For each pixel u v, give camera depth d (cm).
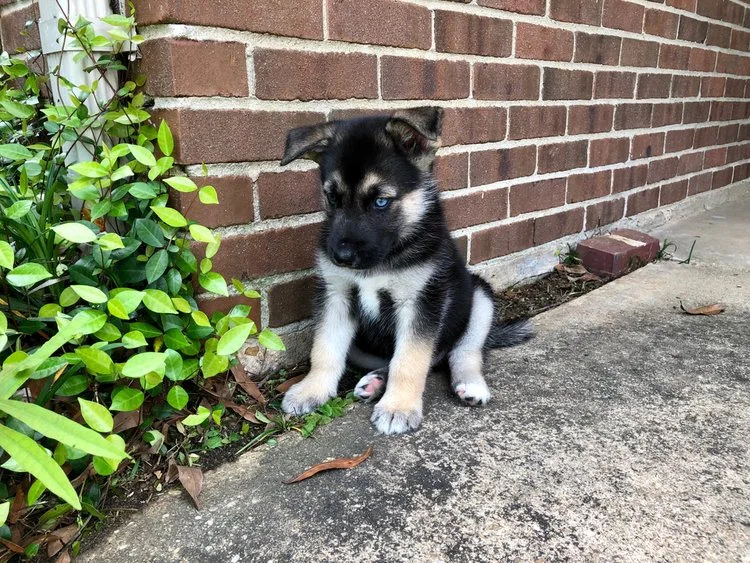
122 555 43
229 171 63
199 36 58
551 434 57
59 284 57
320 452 56
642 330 83
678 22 130
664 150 138
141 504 49
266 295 69
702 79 145
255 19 61
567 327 85
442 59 82
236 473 53
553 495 48
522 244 104
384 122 67
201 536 45
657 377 69
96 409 42
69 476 49
